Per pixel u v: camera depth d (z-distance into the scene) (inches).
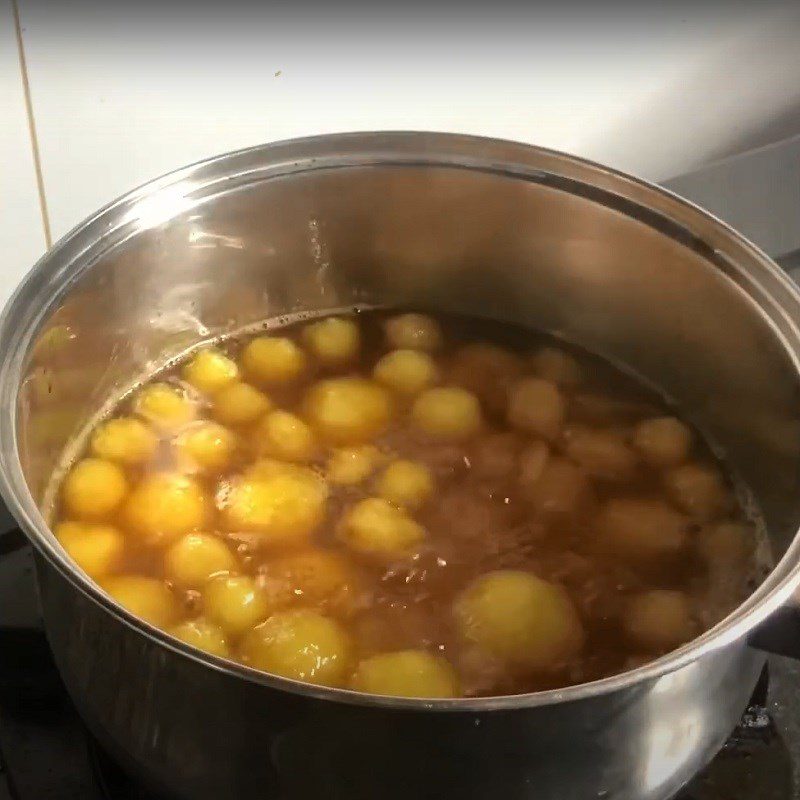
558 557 15.4
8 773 12.8
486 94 18.5
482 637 14.0
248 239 16.5
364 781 10.5
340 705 9.8
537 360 17.9
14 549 14.9
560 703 9.9
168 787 11.6
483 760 10.3
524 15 17.8
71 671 11.8
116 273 15.3
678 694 10.8
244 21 16.2
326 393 17.1
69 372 15.2
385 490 15.9
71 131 16.0
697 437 17.0
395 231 17.2
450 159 16.1
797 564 11.2
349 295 18.2
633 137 20.2
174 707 10.7
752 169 20.6
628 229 15.9
